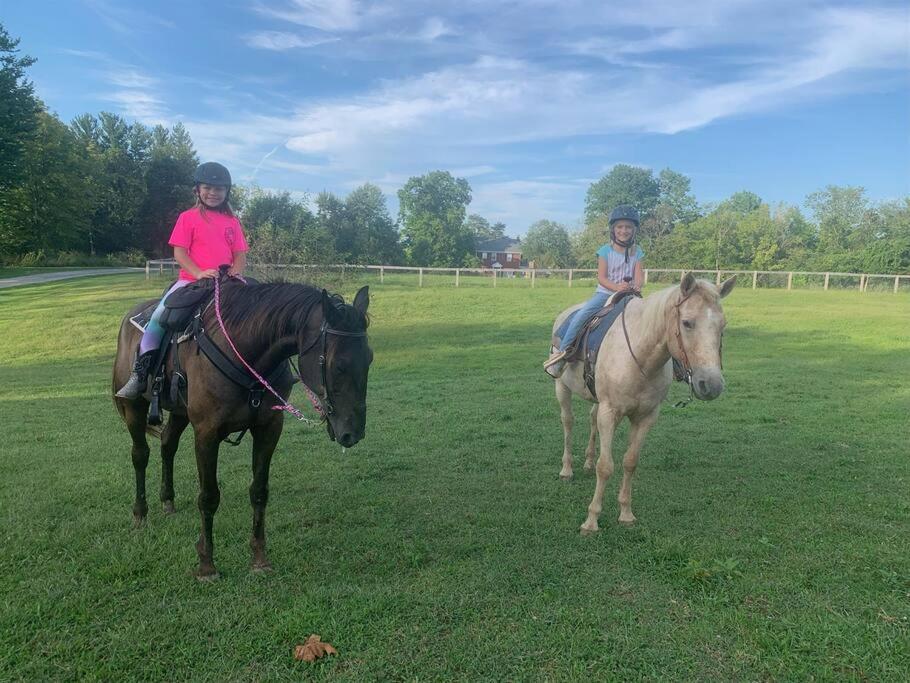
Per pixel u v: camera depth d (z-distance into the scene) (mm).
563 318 6027
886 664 2822
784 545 4129
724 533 4367
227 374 3494
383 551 4109
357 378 3264
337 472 5855
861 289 29938
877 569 3730
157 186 68375
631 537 4352
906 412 8102
